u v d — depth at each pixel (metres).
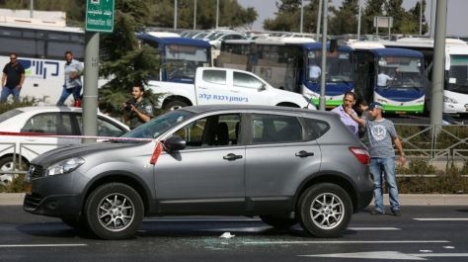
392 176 22.33
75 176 16.22
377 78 58.91
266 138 17.56
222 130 17.41
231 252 15.88
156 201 16.69
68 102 42.00
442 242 17.81
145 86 34.16
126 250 15.70
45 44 52.62
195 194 16.91
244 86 47.62
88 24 23.06
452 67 58.41
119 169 16.41
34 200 16.72
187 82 53.91
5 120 24.30
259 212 17.39
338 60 58.12
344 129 18.25
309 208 17.64
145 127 17.98
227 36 85.62
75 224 18.11
